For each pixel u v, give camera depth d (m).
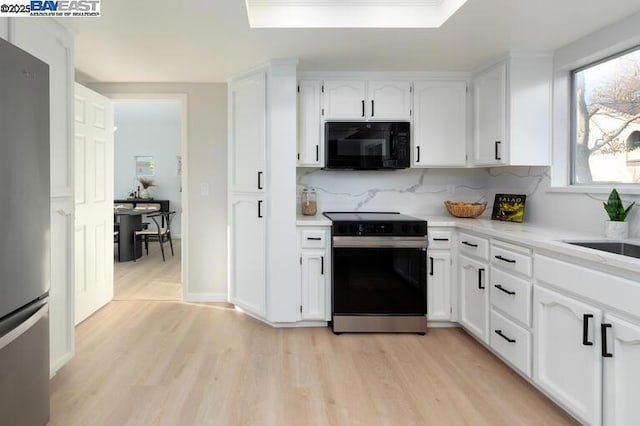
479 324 2.69
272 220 3.00
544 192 2.85
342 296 2.96
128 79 3.49
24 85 1.52
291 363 2.47
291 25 2.38
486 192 3.63
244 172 3.28
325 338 2.89
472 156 3.29
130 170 8.21
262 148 3.06
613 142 2.41
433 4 2.38
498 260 2.44
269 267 3.04
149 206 7.73
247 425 1.83
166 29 2.38
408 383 2.24
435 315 3.05
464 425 1.85
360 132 3.16
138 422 1.84
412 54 2.85
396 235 2.95
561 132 2.77
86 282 3.23
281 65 2.95
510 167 3.26
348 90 3.24
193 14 2.18
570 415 1.92
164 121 8.05
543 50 2.75
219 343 2.78
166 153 8.20
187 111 3.65
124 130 8.16
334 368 2.41
